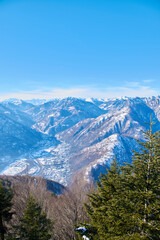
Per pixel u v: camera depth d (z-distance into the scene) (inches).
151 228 385.7
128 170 491.8
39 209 637.9
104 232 482.3
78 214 787.4
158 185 417.4
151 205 406.6
